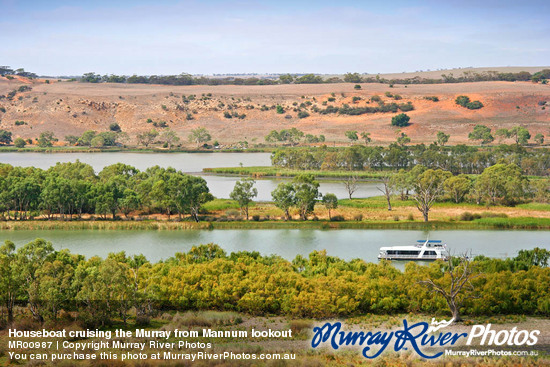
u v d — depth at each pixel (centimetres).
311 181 12544
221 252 8244
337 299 6284
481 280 6644
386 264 7550
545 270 6881
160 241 10656
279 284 6688
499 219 11894
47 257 6775
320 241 10588
